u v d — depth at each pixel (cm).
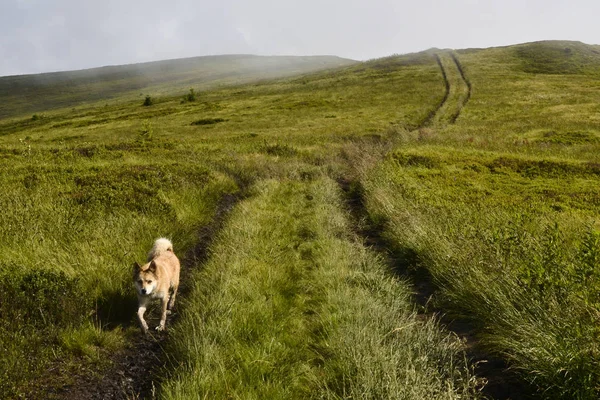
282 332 575
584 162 2103
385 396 414
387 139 3378
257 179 1875
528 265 623
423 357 464
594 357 414
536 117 4303
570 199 1460
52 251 803
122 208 1144
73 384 498
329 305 640
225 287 673
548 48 9838
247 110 6038
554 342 443
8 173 1641
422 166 2066
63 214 1028
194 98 8169
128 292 705
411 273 834
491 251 705
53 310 602
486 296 606
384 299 673
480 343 540
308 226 1106
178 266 766
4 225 903
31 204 1109
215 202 1475
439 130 3625
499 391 451
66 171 1722
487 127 3784
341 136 3659
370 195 1433
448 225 929
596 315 464
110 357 559
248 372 479
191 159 2328
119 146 2766
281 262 838
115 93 17112
